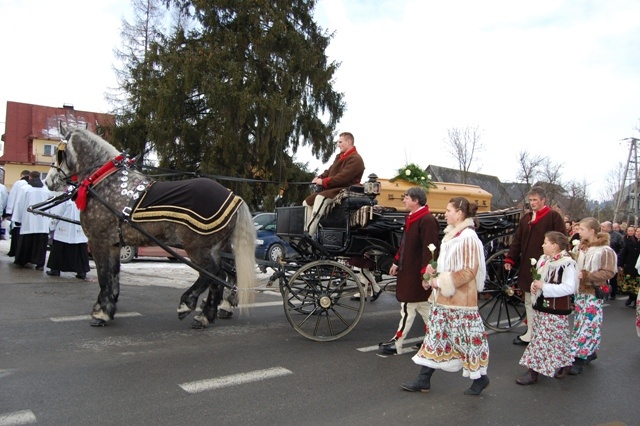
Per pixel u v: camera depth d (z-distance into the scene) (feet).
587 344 18.83
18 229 35.55
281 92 76.07
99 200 20.81
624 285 37.06
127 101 90.84
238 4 74.95
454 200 15.20
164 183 21.12
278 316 25.38
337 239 21.95
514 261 22.98
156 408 13.56
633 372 18.95
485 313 28.84
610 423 13.98
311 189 80.43
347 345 20.70
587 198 169.37
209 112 75.31
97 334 20.20
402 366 18.17
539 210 22.06
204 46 74.54
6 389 14.35
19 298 25.53
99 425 12.41
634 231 37.81
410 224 18.71
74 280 31.24
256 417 13.30
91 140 21.90
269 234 48.39
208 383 15.53
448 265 14.84
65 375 15.61
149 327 21.74
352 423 13.23
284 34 76.18
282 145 77.66
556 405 15.21
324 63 81.71
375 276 31.48
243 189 73.36
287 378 16.39
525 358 17.13
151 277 35.68
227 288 22.85
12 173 136.87
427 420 13.64
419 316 27.12
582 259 19.74
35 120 139.74
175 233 20.63
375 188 21.74
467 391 15.61
